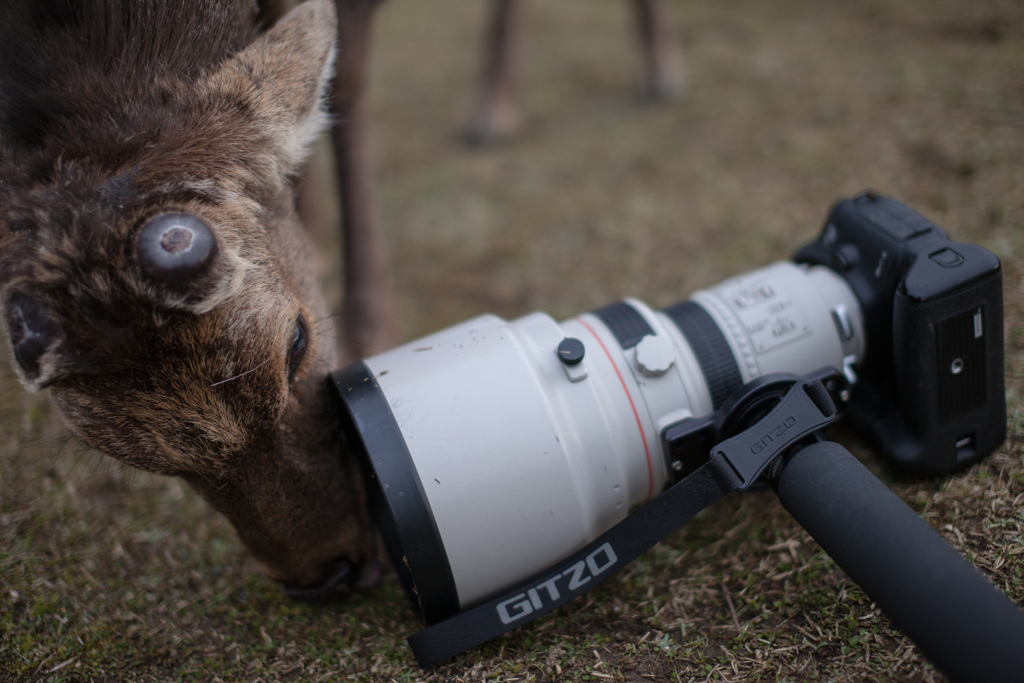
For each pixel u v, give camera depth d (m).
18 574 0.67
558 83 1.52
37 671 0.61
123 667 0.62
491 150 1.32
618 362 0.61
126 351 0.52
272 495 0.60
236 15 0.68
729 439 0.57
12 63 0.59
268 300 0.57
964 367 0.61
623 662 0.58
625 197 1.11
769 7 1.60
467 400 0.58
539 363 0.60
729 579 0.63
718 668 0.57
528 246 1.05
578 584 0.59
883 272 0.63
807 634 0.59
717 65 1.42
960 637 0.49
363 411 0.58
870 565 0.52
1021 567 0.59
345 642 0.62
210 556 0.70
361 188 0.88
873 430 0.66
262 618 0.65
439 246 1.09
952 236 0.82
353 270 0.89
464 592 0.58
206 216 0.56
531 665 0.59
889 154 1.00
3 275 0.53
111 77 0.60
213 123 0.60
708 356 0.63
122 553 0.70
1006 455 0.65
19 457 0.76
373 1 0.82
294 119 0.64
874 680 0.56
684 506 0.58
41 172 0.56
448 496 0.56
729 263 0.93
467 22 1.82
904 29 1.33
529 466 0.58
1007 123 0.97
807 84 1.26
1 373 0.85
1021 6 1.27
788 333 0.64
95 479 0.75
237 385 0.55
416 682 0.59
